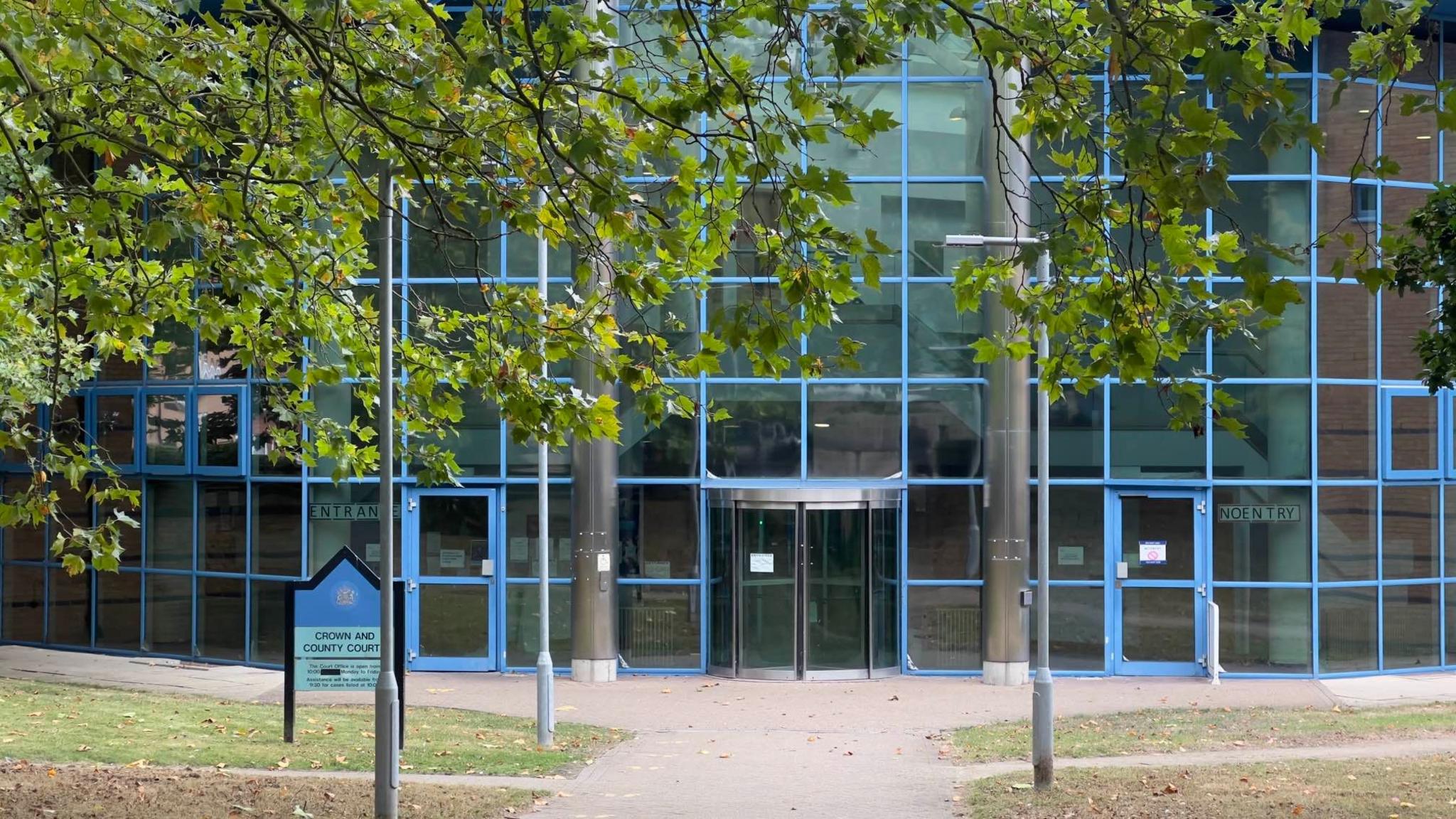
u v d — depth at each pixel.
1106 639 22.47
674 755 15.94
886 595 22.42
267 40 10.30
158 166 12.04
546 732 16.33
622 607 22.70
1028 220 22.33
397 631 15.59
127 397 24.88
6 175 12.45
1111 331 7.95
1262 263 6.23
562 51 8.23
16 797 11.83
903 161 22.66
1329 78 22.39
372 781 13.62
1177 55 7.23
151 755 14.68
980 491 22.52
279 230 11.60
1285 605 22.31
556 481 23.06
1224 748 16.12
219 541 24.12
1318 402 22.31
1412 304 22.66
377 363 12.70
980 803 12.89
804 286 7.88
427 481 12.38
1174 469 22.42
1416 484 22.77
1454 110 7.05
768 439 22.77
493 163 10.45
